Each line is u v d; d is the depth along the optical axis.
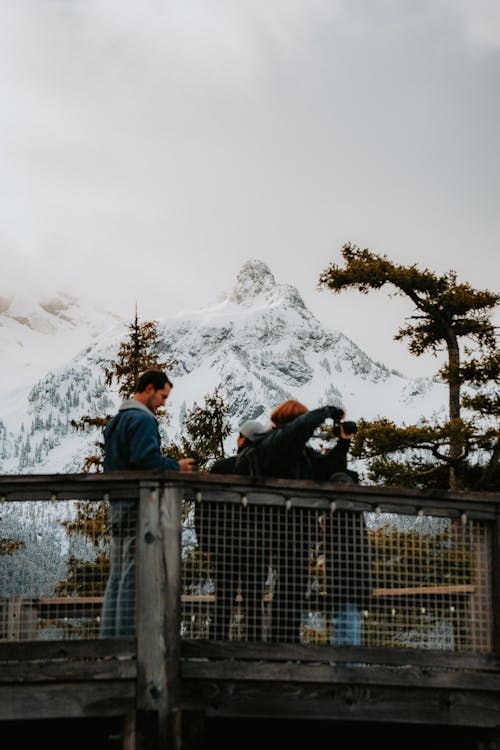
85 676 7.70
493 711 8.26
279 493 8.12
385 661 8.07
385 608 8.23
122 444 8.59
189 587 8.16
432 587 8.30
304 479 8.70
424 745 8.94
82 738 8.49
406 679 8.12
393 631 8.23
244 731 8.79
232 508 8.08
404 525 8.36
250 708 7.87
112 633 7.91
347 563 8.15
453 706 8.21
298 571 8.09
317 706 8.00
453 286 21.66
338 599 8.12
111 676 7.71
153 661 7.73
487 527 8.52
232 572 8.02
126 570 7.95
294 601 8.05
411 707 8.13
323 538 8.16
